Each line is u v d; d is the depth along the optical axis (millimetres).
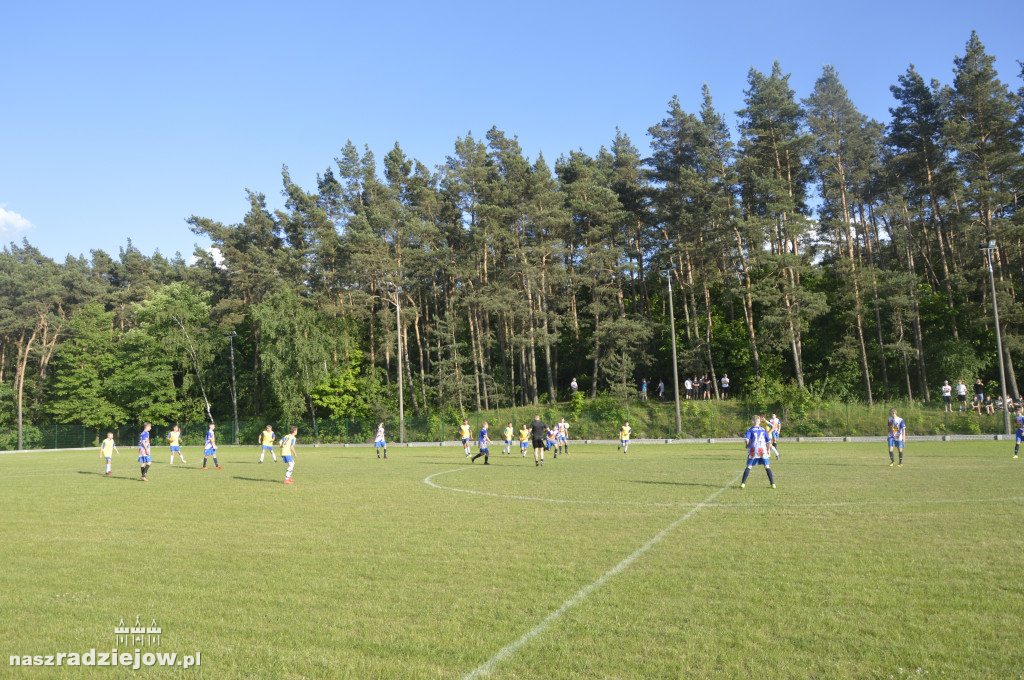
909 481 17969
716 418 50250
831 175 58875
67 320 85750
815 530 11062
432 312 76625
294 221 70188
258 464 33781
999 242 48375
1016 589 7441
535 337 59156
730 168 58875
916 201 58031
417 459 34656
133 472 28859
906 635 6137
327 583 8406
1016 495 14703
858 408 46625
